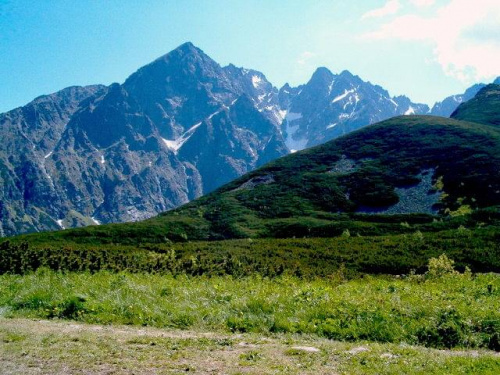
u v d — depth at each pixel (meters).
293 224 91.12
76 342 10.50
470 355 11.12
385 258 47.78
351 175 121.12
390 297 17.45
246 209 110.00
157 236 92.31
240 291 18.73
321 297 16.50
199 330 13.01
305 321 13.62
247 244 63.69
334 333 12.86
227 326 13.48
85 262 34.78
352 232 80.88
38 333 11.27
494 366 9.64
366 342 12.08
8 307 15.08
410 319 13.70
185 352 10.01
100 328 12.56
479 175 100.69
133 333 11.94
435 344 12.47
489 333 12.94
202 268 34.03
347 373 8.88
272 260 46.59
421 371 9.24
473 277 31.56
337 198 109.12
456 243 53.03
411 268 43.94
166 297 16.88
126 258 40.47
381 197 104.12
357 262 47.19
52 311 14.44
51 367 8.53
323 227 86.06
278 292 18.42
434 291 20.64
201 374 8.39
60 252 43.91
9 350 9.58
